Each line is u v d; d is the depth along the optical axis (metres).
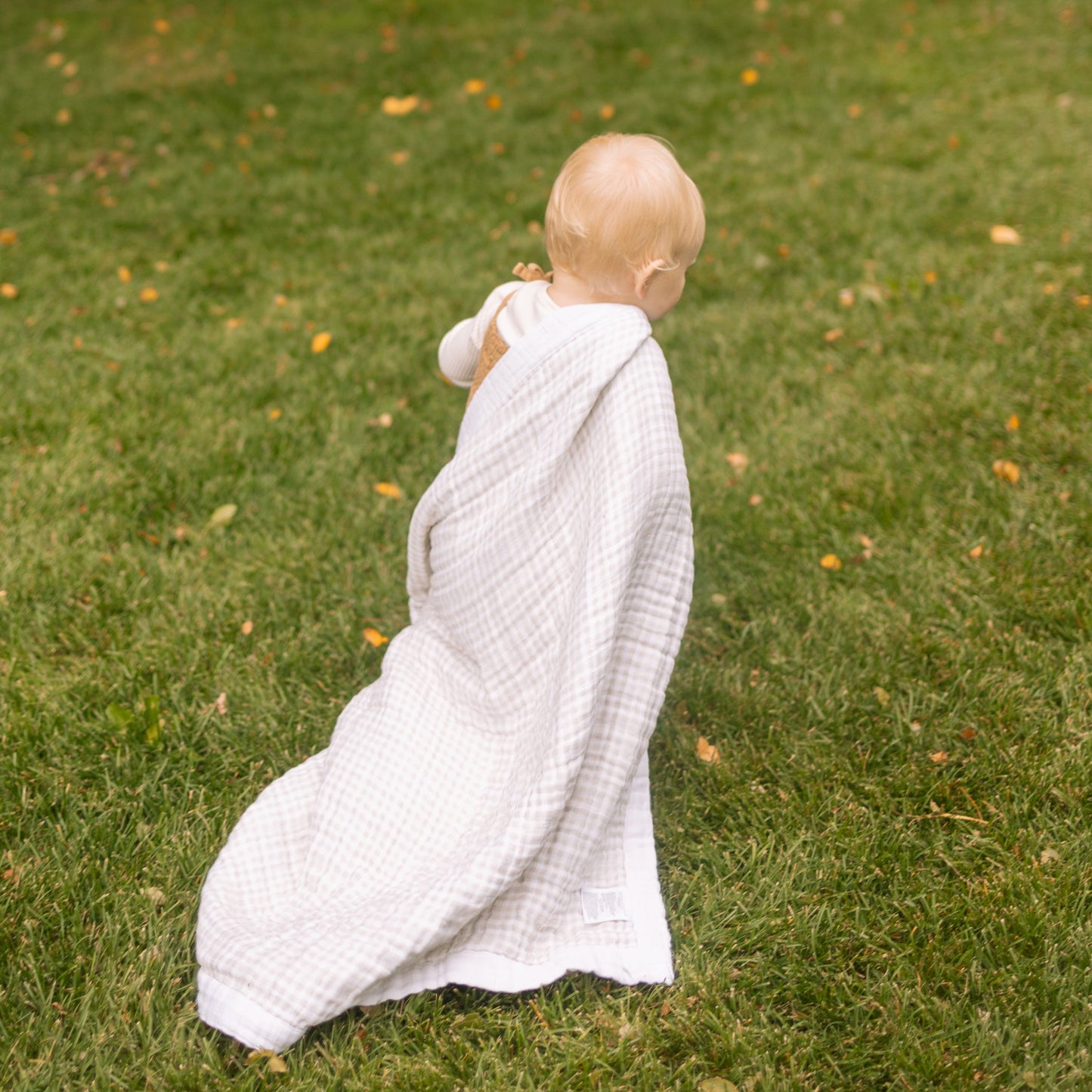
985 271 4.19
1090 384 3.39
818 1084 1.65
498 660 1.84
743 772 2.21
